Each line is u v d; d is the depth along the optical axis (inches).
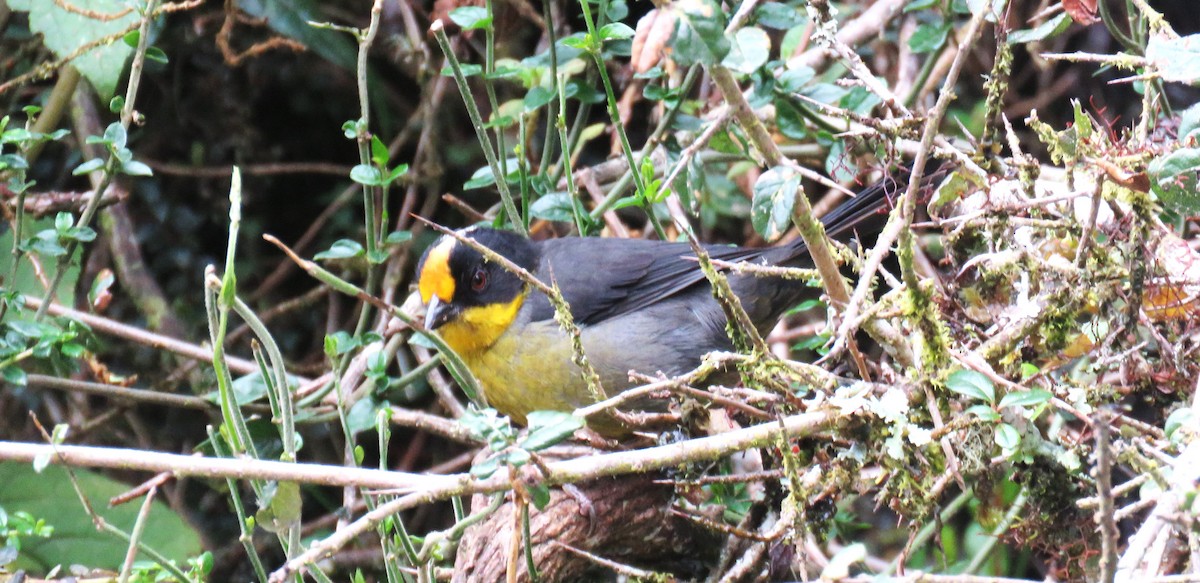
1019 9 426.0
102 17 326.0
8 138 296.2
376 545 435.5
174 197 483.8
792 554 277.0
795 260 339.9
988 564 360.5
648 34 203.3
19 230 306.3
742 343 259.1
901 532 413.1
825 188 465.4
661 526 287.9
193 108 478.0
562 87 315.9
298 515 229.5
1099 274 235.6
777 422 233.1
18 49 427.2
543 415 215.2
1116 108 444.8
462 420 210.2
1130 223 240.5
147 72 468.1
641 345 339.6
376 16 313.3
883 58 434.9
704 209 440.5
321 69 481.7
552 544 276.8
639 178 307.9
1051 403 231.6
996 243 271.7
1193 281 247.3
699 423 284.8
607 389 339.3
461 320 340.5
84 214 307.3
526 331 341.1
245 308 219.9
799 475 247.1
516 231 348.8
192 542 342.0
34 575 329.4
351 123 319.6
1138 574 203.3
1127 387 251.0
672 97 343.0
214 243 496.4
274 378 316.2
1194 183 233.6
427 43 453.1
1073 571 269.6
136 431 435.8
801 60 401.7
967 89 449.7
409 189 442.3
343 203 481.1
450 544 268.8
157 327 430.9
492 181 343.9
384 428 256.2
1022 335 242.8
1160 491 199.6
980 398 228.2
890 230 233.3
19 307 307.0
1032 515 265.7
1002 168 283.7
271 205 499.8
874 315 234.4
